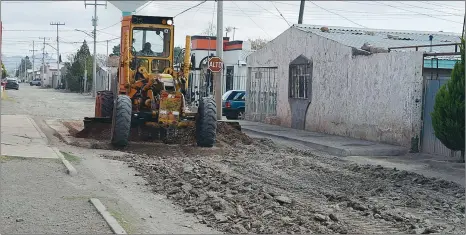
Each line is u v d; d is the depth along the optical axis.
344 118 22.34
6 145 15.70
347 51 22.12
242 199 10.40
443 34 29.70
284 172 13.79
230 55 45.69
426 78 18.61
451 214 10.00
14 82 72.69
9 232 7.98
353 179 13.21
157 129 18.11
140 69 17.77
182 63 18.17
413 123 18.56
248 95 31.41
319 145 19.59
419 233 8.58
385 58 19.97
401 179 13.30
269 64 28.91
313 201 10.62
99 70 64.81
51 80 106.44
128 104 16.52
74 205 9.53
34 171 12.27
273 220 9.04
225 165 14.48
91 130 18.91
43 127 23.12
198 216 9.25
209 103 17.03
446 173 14.50
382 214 9.62
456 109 15.06
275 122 28.16
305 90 25.44
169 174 12.78
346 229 8.65
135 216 9.10
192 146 17.02
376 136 20.36
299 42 25.92
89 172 12.70
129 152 16.05
